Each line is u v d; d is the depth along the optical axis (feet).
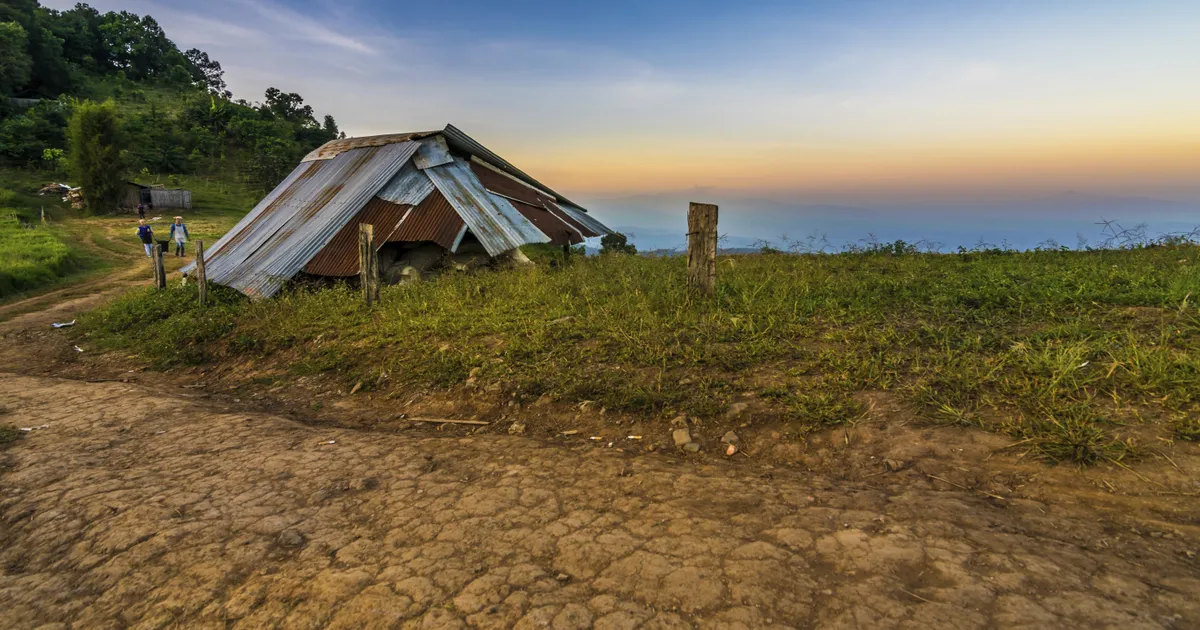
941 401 13.26
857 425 13.12
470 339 22.89
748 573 8.48
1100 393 12.59
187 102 341.21
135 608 9.06
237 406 21.54
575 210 60.85
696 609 7.86
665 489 11.51
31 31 335.06
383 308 29.50
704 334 19.49
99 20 442.91
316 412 19.97
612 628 7.61
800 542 9.16
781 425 13.87
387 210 41.70
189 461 14.92
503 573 9.03
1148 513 9.09
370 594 8.72
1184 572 7.64
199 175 255.50
